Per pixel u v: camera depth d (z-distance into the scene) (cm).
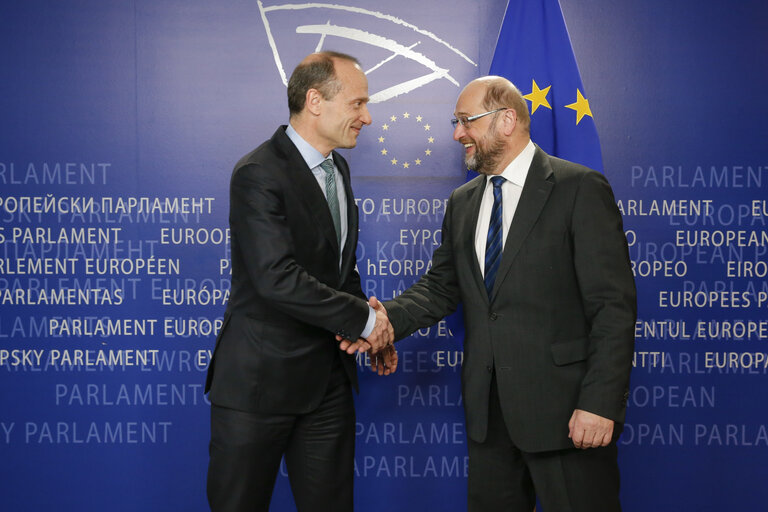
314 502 186
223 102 251
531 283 172
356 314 170
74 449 252
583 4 253
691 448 256
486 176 190
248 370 173
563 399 170
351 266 189
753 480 257
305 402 177
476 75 252
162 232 252
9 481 252
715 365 256
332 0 251
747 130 253
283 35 250
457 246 190
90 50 249
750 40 253
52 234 250
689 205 254
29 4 248
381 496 257
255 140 252
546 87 235
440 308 205
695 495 257
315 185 175
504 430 181
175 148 251
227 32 250
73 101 249
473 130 182
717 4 253
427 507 257
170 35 250
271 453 177
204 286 253
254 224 165
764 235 254
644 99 254
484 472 184
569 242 171
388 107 253
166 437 253
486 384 178
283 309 165
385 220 255
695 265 255
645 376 256
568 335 173
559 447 169
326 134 179
